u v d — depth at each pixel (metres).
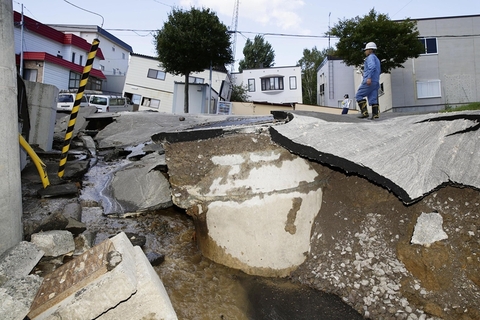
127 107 20.50
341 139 3.41
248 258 3.55
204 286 3.35
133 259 2.58
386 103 24.38
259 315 3.06
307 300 3.21
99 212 4.78
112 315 2.33
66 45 28.83
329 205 3.88
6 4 2.99
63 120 11.59
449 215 3.24
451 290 2.89
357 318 2.99
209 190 3.68
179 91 22.80
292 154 3.65
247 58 48.75
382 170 3.16
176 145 3.86
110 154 7.66
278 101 34.53
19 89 5.55
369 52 6.50
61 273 2.49
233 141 3.65
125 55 40.12
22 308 2.21
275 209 3.51
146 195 5.05
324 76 34.06
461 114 3.49
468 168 3.18
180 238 4.30
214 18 20.05
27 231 3.36
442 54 22.20
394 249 3.39
